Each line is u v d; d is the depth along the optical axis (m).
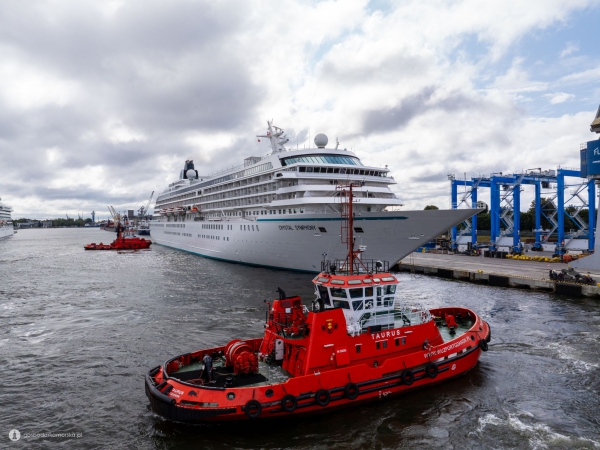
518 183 59.69
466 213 30.73
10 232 179.75
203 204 69.12
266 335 17.64
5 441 13.94
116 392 17.52
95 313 30.77
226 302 33.16
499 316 28.53
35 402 16.70
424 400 16.14
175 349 22.53
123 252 86.06
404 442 13.55
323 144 46.50
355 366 15.37
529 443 13.48
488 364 19.75
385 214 34.09
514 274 41.97
